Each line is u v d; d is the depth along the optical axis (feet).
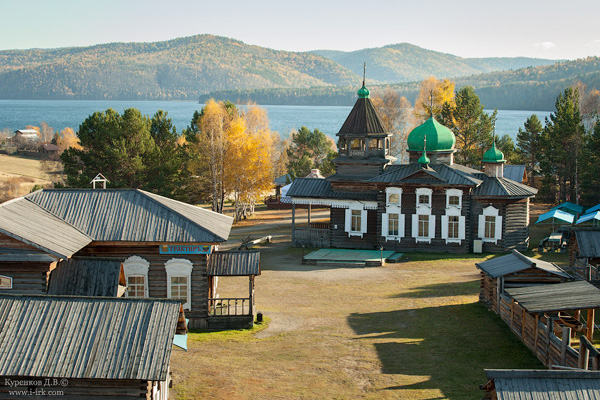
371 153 223.30
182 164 279.69
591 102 444.96
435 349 106.63
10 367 68.54
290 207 352.49
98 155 259.39
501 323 120.78
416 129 221.87
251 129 413.39
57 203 126.00
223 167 294.46
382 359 101.24
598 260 135.44
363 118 222.28
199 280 123.75
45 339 71.26
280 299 150.20
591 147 253.44
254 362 99.66
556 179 301.43
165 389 80.64
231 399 83.10
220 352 105.70
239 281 171.01
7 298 75.31
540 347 99.09
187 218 124.98
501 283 125.18
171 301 75.46
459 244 205.67
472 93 333.42
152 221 123.85
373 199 213.66
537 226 249.75
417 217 208.54
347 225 217.15
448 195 205.05
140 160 256.52
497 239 204.85
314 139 478.18
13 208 116.88
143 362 69.05
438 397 83.20
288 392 85.71
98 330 72.23
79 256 113.91
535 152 328.49
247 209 346.13
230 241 236.63
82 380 70.38
